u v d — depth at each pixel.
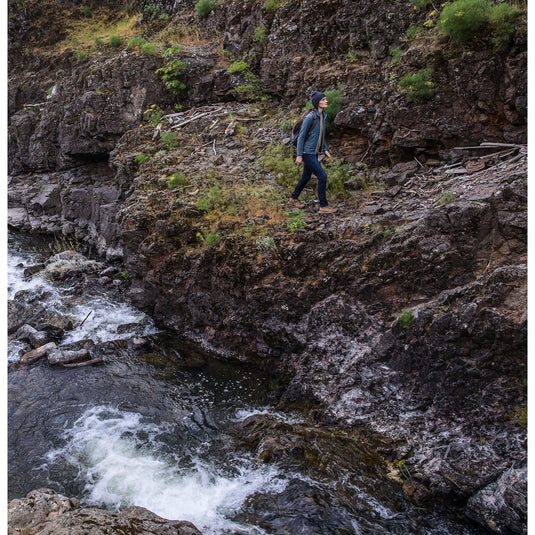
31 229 12.73
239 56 10.70
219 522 4.01
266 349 6.06
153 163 8.78
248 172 7.79
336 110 7.65
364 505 4.08
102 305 8.44
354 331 5.40
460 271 4.94
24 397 5.93
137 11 16.05
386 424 4.75
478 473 3.96
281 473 4.46
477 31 6.23
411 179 6.52
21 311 8.09
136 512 3.81
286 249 5.95
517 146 5.93
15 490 4.48
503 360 4.26
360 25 8.09
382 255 5.36
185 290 7.09
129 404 5.76
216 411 5.55
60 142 12.58
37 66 16.38
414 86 6.61
